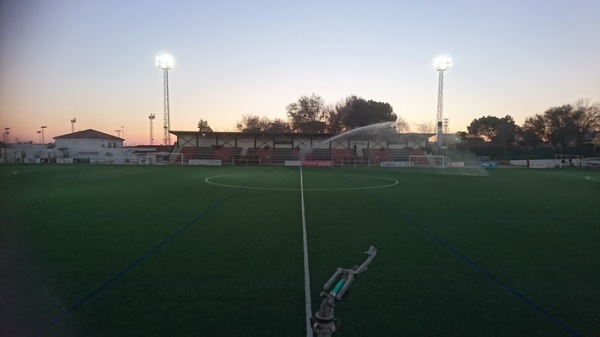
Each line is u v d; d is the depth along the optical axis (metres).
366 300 3.96
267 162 39.56
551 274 4.86
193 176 21.20
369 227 7.65
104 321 3.45
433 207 10.40
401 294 4.14
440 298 4.04
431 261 5.38
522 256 5.68
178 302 3.88
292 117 60.75
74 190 13.84
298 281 4.50
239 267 5.02
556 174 26.14
